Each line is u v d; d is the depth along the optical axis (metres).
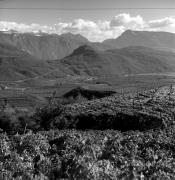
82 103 70.25
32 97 156.12
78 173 17.47
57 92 190.88
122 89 138.25
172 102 60.97
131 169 18.23
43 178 17.86
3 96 162.12
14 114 67.56
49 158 21.72
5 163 19.48
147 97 70.25
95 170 17.28
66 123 57.00
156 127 48.66
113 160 21.30
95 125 55.50
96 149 23.45
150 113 53.38
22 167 19.03
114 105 62.59
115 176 16.84
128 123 53.16
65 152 23.12
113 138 28.22
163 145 25.95
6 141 26.09
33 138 25.75
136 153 23.52
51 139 28.78
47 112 64.19
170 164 20.14
